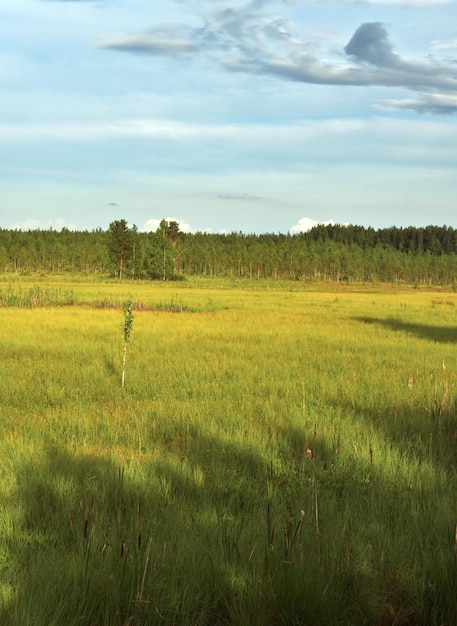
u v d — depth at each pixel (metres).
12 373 13.75
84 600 3.70
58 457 7.05
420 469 6.93
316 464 7.23
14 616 3.54
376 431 8.80
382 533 4.89
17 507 5.45
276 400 11.16
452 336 24.58
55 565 4.21
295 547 4.31
